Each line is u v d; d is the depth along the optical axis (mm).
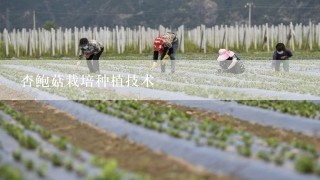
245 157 11055
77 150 11625
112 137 13680
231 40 57719
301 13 100750
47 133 13602
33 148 12188
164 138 12781
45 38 54594
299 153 11617
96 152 12188
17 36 54500
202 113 16891
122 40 55531
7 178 9461
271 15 101500
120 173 9742
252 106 17625
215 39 57531
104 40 55875
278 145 12227
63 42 55875
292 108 16594
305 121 14859
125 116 15273
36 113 17625
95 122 15438
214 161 10789
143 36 56469
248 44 57281
